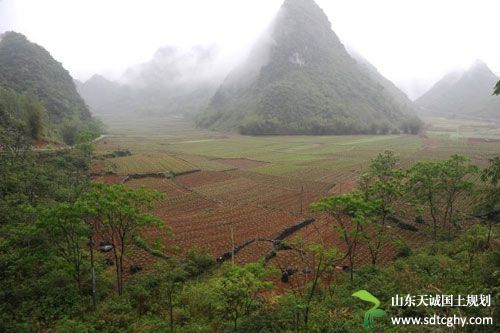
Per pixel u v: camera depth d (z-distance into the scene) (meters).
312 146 100.12
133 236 20.45
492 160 16.03
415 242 27.55
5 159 39.22
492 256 16.03
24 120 58.72
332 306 14.59
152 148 92.94
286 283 20.66
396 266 19.48
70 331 14.05
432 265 18.41
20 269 19.03
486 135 129.25
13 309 16.33
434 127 166.38
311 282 19.11
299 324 12.70
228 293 13.51
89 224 21.16
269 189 48.84
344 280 19.03
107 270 22.39
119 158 73.25
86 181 44.28
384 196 23.66
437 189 27.61
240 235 30.34
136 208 18.45
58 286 18.41
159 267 22.20
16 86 90.69
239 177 57.31
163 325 14.59
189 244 28.17
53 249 18.45
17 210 26.31
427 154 81.31
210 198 43.84
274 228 32.09
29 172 37.69
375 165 33.31
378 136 129.50
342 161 72.50
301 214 36.44
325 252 16.56
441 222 31.47
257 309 14.21
